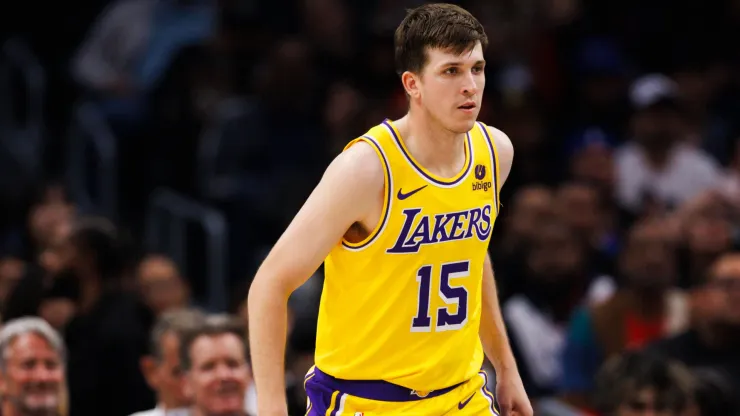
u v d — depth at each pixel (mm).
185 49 35844
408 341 12359
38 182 37438
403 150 12133
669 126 33312
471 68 11914
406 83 12227
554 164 34969
